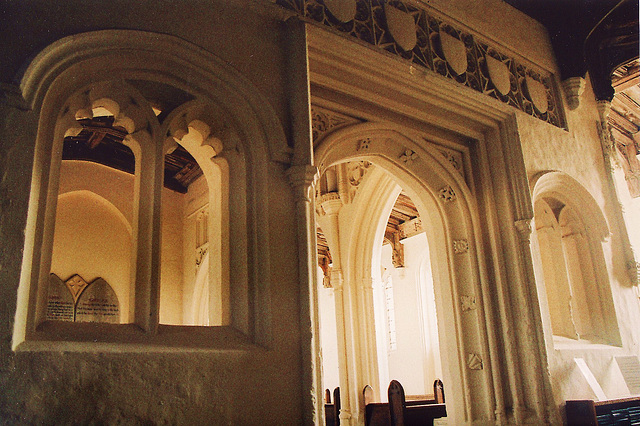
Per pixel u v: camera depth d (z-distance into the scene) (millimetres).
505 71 8578
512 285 7547
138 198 4934
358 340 10961
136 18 4980
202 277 11547
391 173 8047
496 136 8172
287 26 6066
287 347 4938
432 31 7801
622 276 9188
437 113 7738
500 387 7090
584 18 9617
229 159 5668
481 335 7355
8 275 3748
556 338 8219
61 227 11055
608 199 9578
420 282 18078
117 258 11570
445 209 7992
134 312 4602
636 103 12742
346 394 10727
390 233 18875
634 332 8906
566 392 7328
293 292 5152
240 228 5344
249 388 4609
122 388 4004
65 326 4160
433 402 10156
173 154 11648
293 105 5727
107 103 4992
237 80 5414
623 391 8094
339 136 6762
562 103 9430
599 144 9922
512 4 9508
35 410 3617
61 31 4512
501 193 7938
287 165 5543
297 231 5355
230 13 5680
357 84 6922
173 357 4312
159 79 5078
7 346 3627
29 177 4016
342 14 6668
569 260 9258
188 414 4242
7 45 4258
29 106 4145
